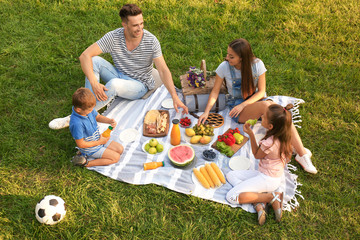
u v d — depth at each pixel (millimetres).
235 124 4152
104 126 4141
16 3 6254
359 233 3033
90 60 4004
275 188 3209
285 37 5590
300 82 4824
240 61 3680
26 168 3639
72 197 3328
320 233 3068
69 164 3660
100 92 3934
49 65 5086
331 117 4273
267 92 4707
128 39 4004
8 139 3945
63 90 4711
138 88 4375
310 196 3379
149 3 6312
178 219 3180
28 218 3170
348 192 3414
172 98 4160
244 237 3037
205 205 3258
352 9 6121
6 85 4664
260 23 5902
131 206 3289
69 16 6000
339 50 5324
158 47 4117
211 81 4312
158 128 4027
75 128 3262
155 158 3727
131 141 3930
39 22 5867
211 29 5812
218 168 3506
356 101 4492
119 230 3088
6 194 3355
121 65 4316
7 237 2986
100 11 6137
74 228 3090
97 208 3264
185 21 5914
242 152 3777
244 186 3180
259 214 3076
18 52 5234
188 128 3959
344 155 3785
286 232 3076
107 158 3631
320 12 6051
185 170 3566
